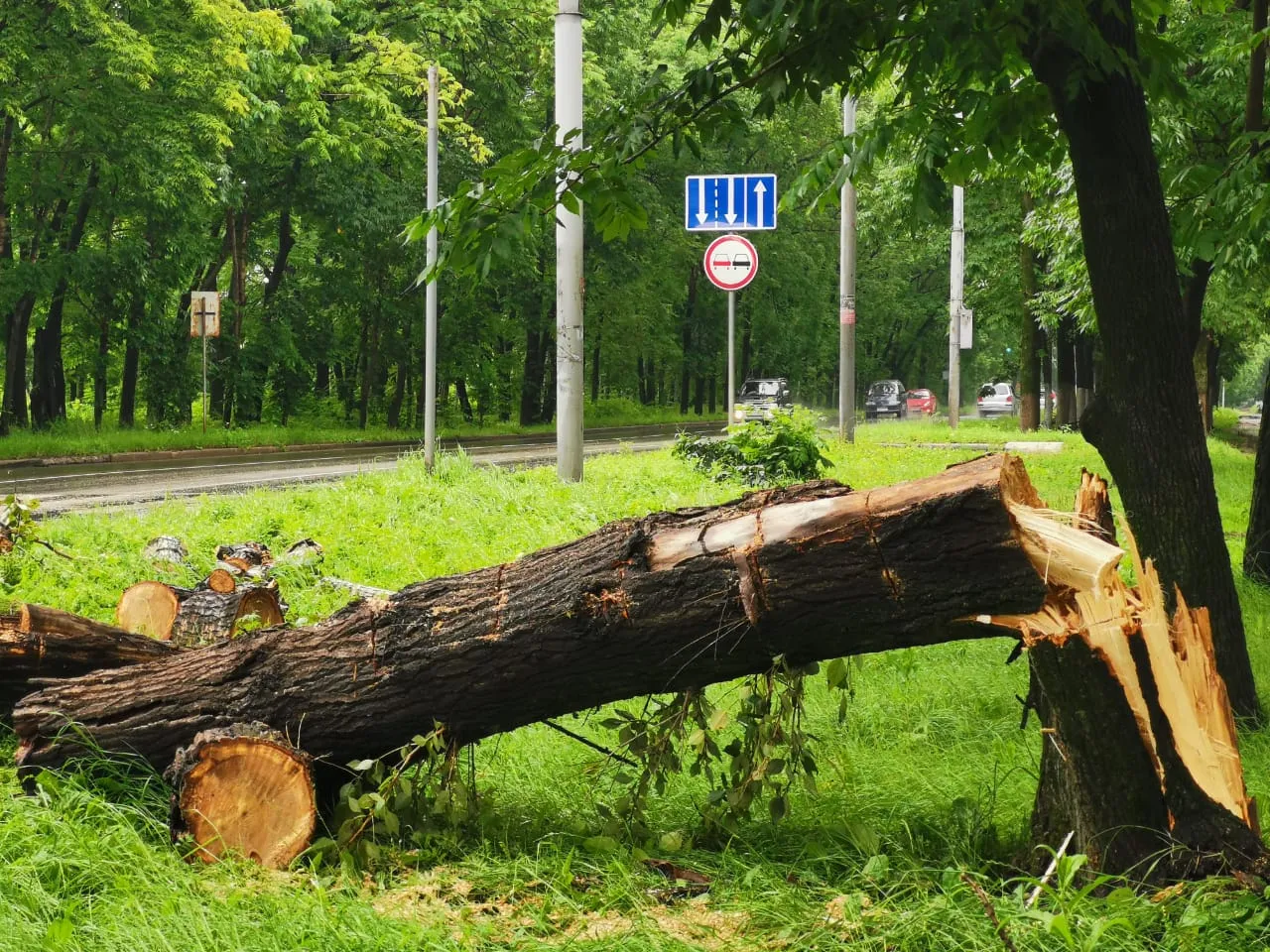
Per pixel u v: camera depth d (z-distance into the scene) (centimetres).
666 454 2080
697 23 633
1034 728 623
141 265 2900
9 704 588
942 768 555
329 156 3212
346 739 485
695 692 459
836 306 6188
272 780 457
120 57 2525
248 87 2877
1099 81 606
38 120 2717
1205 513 654
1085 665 403
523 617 459
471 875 434
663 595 439
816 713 660
